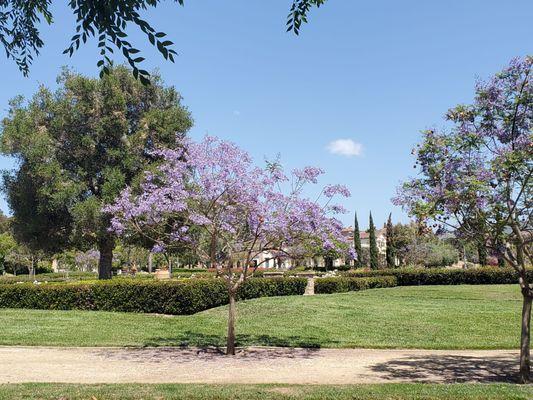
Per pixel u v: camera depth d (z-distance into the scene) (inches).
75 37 161.8
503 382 343.0
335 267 2300.7
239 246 473.1
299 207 432.5
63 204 991.0
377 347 492.1
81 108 1031.6
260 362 416.2
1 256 2372.0
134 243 1074.7
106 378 347.9
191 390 292.0
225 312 713.6
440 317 650.2
